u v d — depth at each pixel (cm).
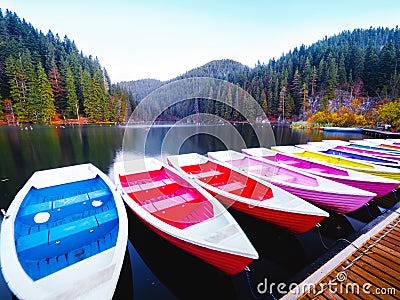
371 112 2038
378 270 198
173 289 211
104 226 229
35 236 204
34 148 948
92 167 387
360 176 361
